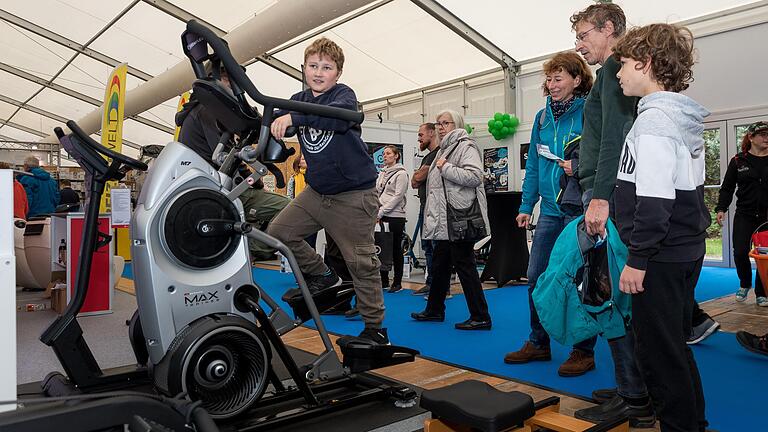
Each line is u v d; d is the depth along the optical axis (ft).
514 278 17.17
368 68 29.73
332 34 26.43
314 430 5.79
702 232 4.82
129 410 3.06
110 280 12.67
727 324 11.23
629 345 6.06
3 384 4.57
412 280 19.39
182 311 5.38
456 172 10.50
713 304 13.60
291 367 5.95
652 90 4.93
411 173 22.93
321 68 6.98
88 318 12.06
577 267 5.89
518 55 26.09
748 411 6.40
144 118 42.73
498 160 23.32
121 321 11.74
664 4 20.40
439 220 11.44
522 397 5.24
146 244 5.26
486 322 11.21
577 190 7.55
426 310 12.24
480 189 11.21
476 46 25.12
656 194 4.45
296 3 19.90
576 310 5.85
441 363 8.71
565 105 8.21
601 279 5.69
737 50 20.47
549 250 8.41
